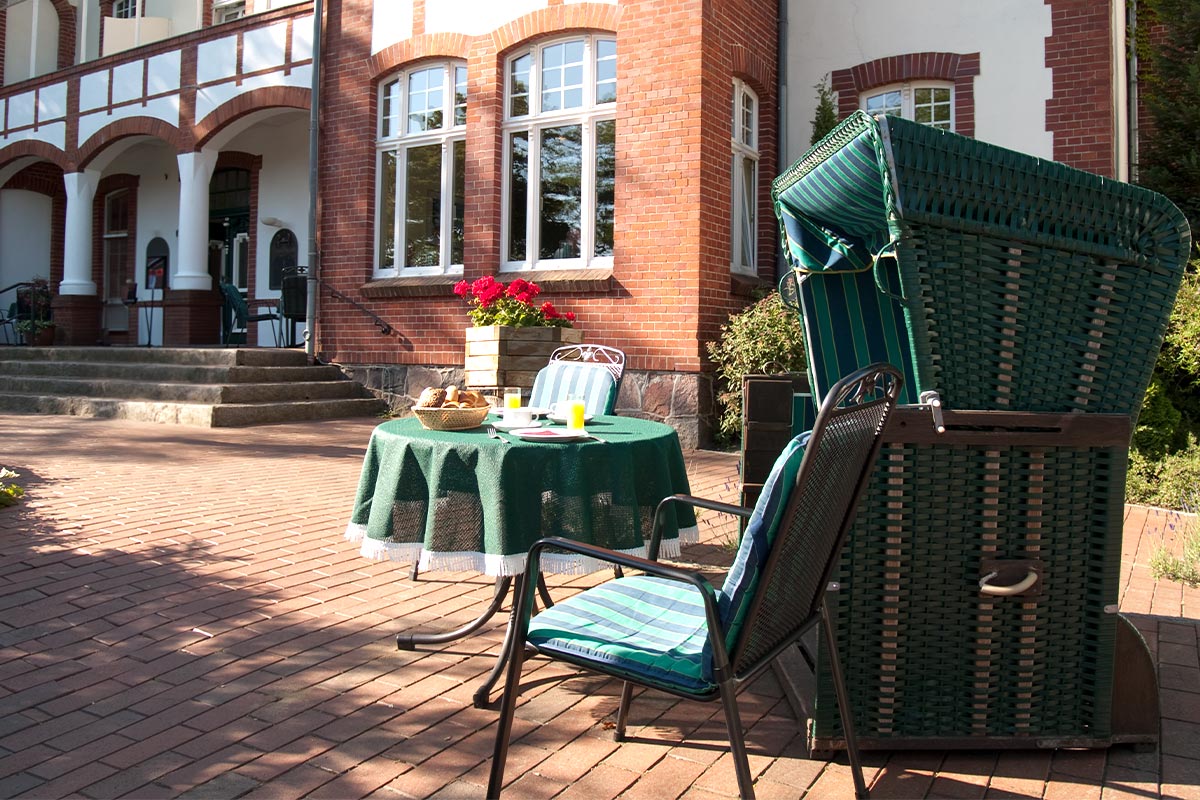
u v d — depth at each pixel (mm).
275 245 15664
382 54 11531
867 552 2824
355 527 3570
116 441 8930
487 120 10656
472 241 10797
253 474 7422
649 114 9547
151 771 2744
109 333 18172
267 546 5250
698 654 2400
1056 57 10117
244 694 3297
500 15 10555
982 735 2871
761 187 11039
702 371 9336
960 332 2787
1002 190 2734
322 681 3428
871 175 2904
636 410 9609
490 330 8508
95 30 19125
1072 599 2877
